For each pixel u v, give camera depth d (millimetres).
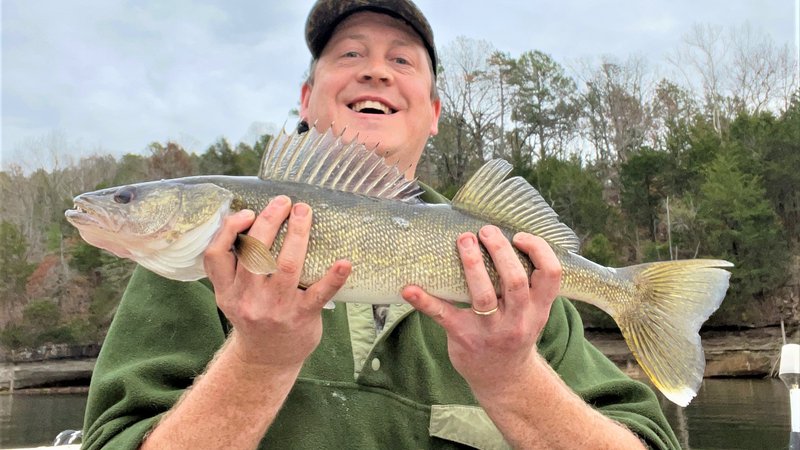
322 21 837
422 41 862
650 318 644
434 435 623
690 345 623
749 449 3070
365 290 550
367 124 808
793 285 6773
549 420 552
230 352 511
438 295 559
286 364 507
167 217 560
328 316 639
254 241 479
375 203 563
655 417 677
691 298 634
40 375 7383
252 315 480
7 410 5316
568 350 723
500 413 551
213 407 506
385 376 625
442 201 801
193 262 568
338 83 821
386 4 828
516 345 514
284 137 577
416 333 653
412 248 555
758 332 6684
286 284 480
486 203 594
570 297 636
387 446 608
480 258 513
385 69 815
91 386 590
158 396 565
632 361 6164
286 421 592
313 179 565
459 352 526
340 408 604
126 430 547
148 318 613
